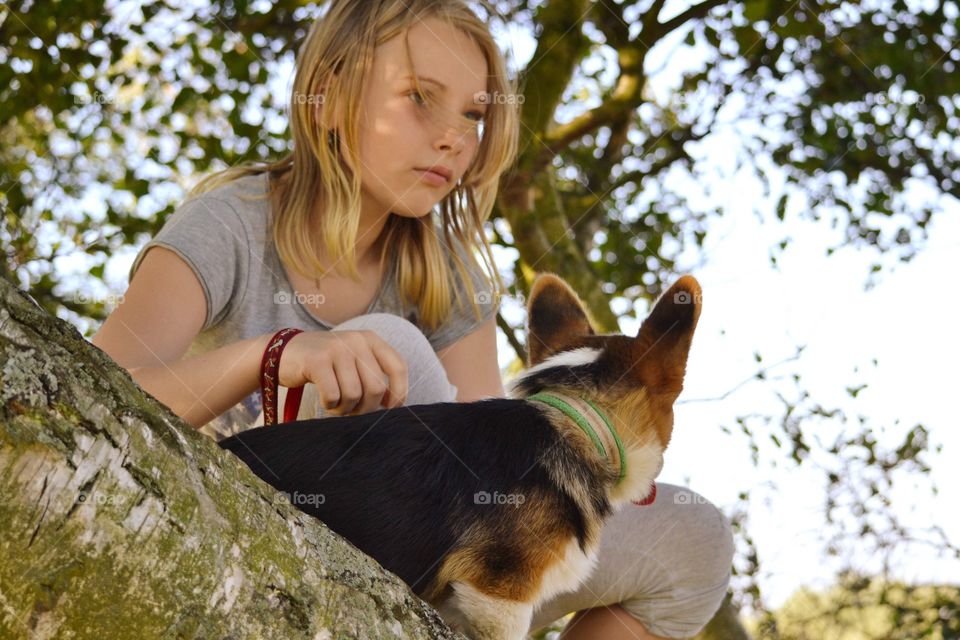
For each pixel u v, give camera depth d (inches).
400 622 61.1
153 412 51.9
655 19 307.9
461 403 90.8
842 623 286.0
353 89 110.2
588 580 106.9
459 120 113.2
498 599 82.7
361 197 117.1
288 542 56.4
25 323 47.9
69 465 46.7
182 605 49.9
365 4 111.4
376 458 83.0
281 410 101.3
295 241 113.0
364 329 102.1
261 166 124.2
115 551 48.1
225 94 275.3
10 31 264.5
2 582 46.3
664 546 107.4
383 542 80.4
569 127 306.3
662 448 99.7
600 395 97.0
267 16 289.7
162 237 106.5
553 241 285.4
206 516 51.5
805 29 289.4
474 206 129.1
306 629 54.8
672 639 111.4
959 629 275.7
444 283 125.6
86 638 47.9
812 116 319.9
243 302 110.6
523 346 281.0
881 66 312.8
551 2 295.6
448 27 113.3
